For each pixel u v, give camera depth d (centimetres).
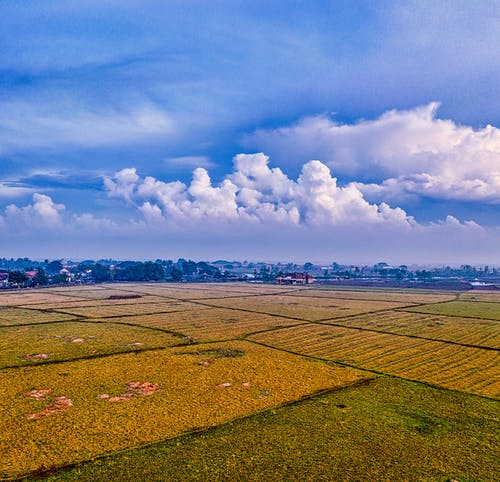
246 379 5297
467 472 3066
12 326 9375
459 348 7225
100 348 7038
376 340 7912
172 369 5747
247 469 3102
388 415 4125
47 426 3806
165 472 3053
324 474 3036
